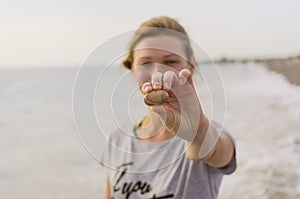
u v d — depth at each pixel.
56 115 16.08
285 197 4.49
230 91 9.66
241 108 9.14
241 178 5.24
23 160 9.48
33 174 8.40
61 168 8.42
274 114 8.15
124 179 1.26
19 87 26.92
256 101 9.31
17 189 7.72
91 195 6.93
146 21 1.14
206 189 1.27
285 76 8.58
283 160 5.68
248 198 4.64
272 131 7.18
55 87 23.27
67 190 7.35
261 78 8.80
